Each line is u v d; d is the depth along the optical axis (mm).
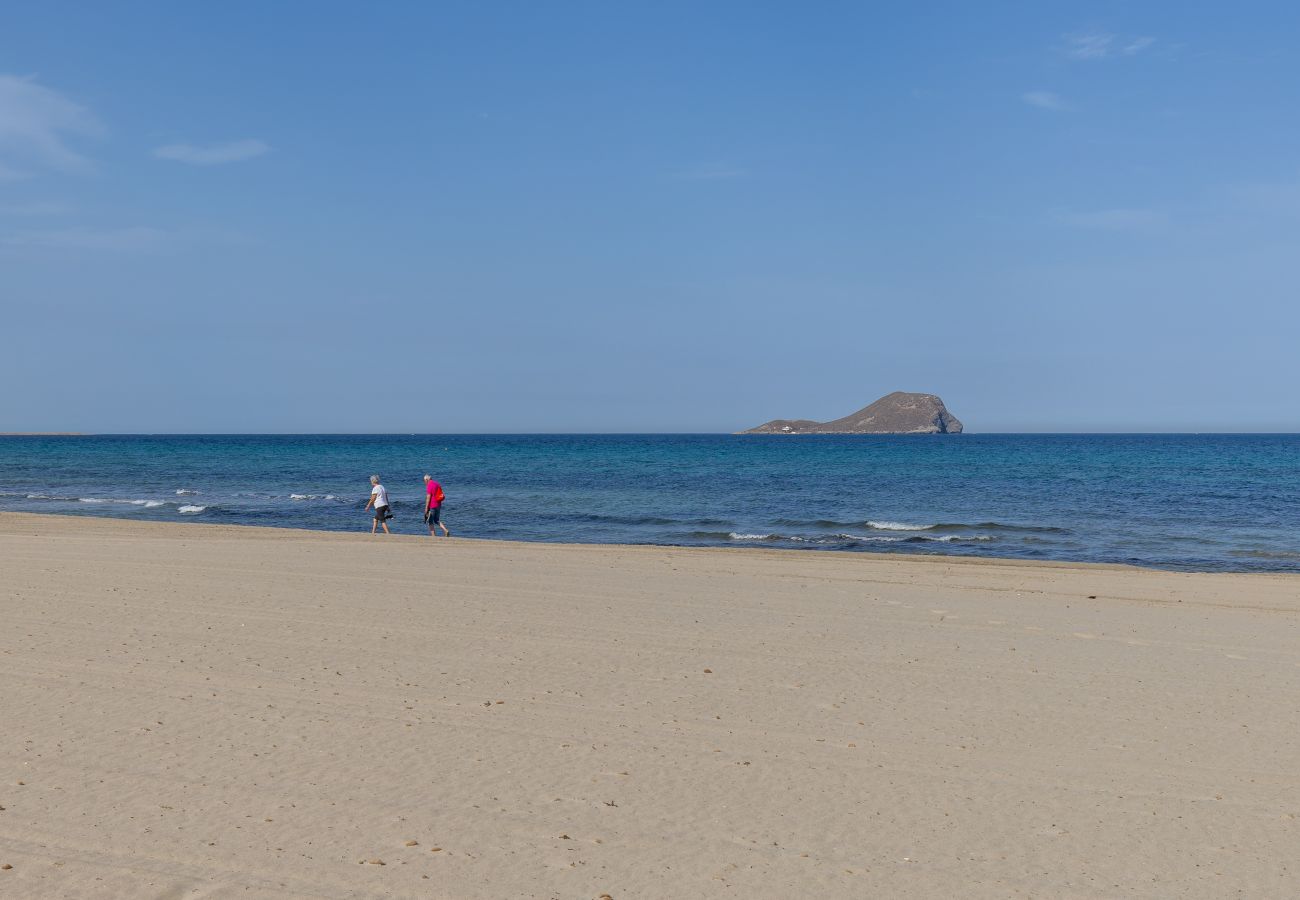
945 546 28547
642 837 5672
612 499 45562
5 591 13836
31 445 150500
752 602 13883
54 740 7250
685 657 10227
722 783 6562
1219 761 7109
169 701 8320
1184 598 15438
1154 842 5691
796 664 9977
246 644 10531
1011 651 10773
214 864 5227
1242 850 5590
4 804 6027
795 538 30266
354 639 10875
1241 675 9734
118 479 61312
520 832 5715
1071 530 32312
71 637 10750
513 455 104938
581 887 5035
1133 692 9023
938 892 5043
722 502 43844
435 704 8336
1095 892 5070
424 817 5914
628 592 14594
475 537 30781
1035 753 7250
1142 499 45000
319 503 42562
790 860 5402
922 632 11805
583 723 7859
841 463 85188
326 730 7582
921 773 6809
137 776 6531
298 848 5445
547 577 16141
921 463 85188
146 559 17672
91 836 5570
